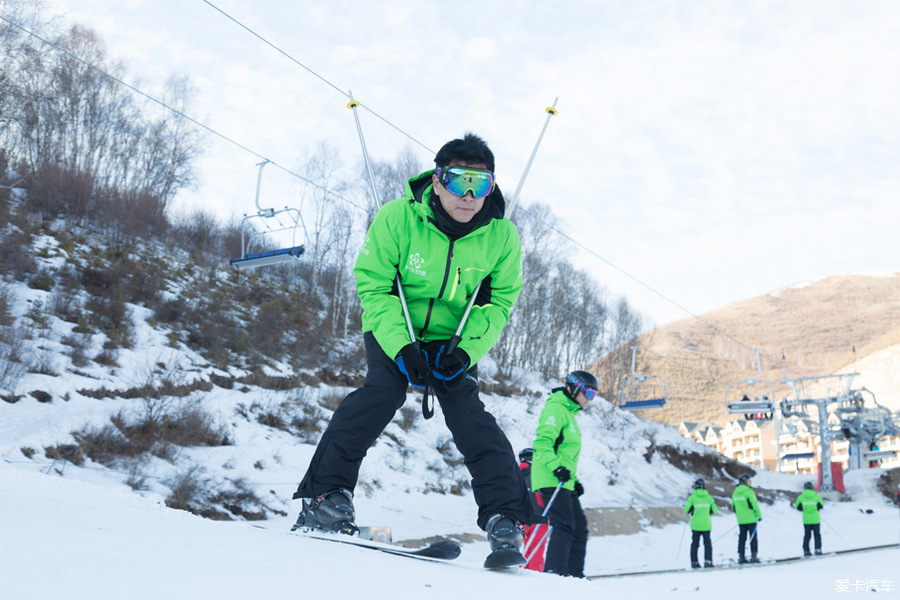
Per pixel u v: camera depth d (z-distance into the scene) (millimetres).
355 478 2439
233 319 21438
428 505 15203
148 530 1609
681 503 24516
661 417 126250
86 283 19375
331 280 32219
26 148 27688
